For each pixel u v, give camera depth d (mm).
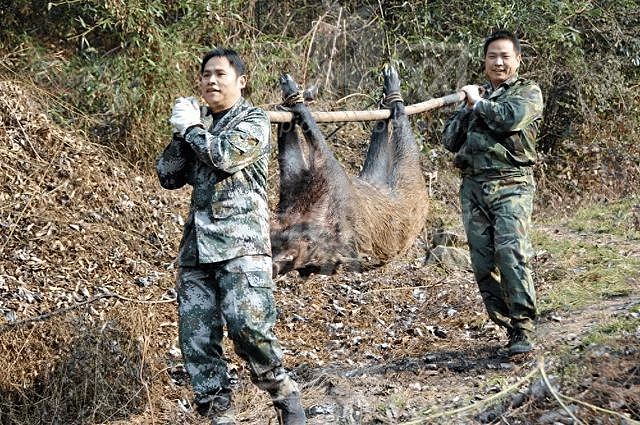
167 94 8695
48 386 5098
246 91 9297
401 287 7258
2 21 9023
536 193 10773
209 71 4277
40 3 9062
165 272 6730
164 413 5109
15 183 6973
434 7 11031
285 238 4805
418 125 10883
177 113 4160
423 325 6473
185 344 4164
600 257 7629
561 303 6371
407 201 5445
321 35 10602
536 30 11148
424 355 5707
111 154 8211
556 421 4176
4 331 5215
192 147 4062
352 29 10914
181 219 7617
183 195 8062
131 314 5684
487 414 4410
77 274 6254
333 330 6359
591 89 11445
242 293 4062
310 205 4836
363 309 6754
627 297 6391
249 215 4137
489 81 5695
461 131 5539
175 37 8844
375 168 5598
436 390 4996
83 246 6602
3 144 7293
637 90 11789
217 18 9094
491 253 5453
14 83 8180
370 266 5258
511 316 5340
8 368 5078
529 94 5258
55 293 5883
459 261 7828
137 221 7262
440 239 8531
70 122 8359
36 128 7594
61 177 7246
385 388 5074
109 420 4984
